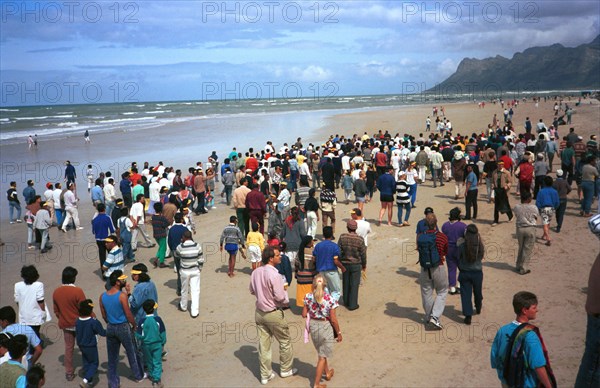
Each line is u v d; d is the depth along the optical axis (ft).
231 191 69.15
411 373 24.09
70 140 155.02
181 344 29.17
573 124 134.31
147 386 24.97
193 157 113.91
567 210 51.98
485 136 91.25
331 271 30.45
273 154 79.30
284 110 342.23
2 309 23.63
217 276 40.93
